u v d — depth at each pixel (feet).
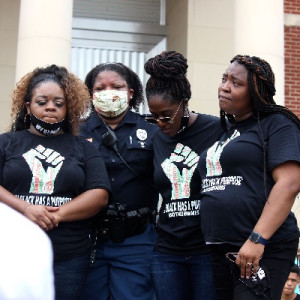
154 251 11.14
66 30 25.03
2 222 2.97
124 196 11.75
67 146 10.46
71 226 10.10
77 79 11.02
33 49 24.47
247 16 26.17
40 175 10.05
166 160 11.05
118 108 11.77
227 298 9.70
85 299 11.87
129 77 12.65
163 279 10.85
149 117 11.44
